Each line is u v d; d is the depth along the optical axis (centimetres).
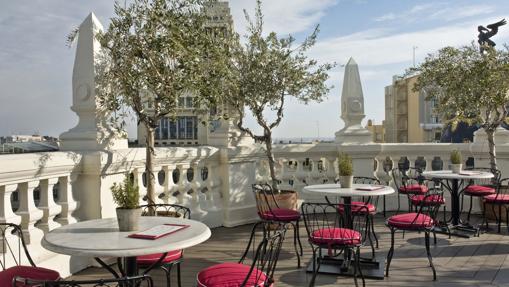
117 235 293
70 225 326
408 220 476
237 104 686
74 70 517
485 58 707
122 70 510
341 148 827
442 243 607
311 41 689
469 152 858
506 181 818
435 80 777
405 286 437
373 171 847
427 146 857
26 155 401
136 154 548
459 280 452
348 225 509
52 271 302
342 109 888
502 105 722
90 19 513
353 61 874
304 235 647
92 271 478
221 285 285
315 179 850
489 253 556
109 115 528
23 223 418
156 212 521
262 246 297
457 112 754
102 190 494
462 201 786
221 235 661
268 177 821
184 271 489
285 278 465
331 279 462
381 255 547
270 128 708
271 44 676
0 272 289
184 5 525
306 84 688
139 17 504
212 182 717
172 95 512
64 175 462
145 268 345
